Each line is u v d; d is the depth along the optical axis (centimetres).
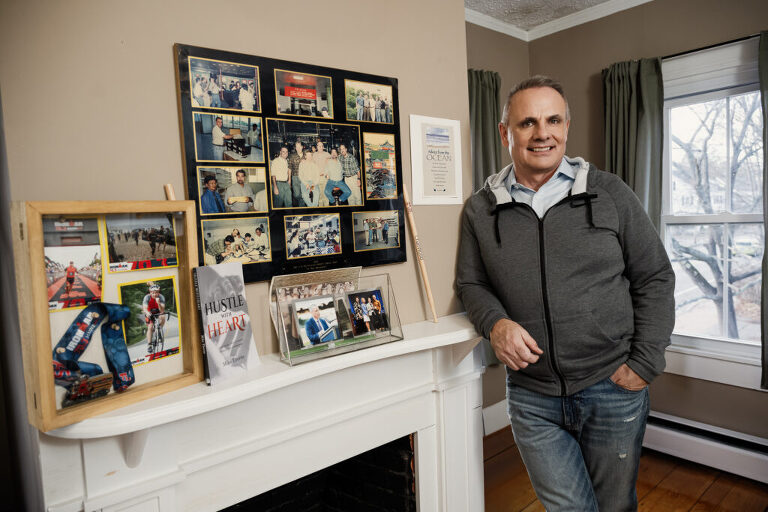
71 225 88
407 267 157
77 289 89
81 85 100
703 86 257
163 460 104
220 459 111
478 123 288
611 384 146
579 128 307
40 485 95
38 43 95
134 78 106
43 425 82
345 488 175
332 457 133
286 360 119
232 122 118
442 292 168
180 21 112
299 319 124
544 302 145
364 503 169
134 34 106
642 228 147
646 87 266
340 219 139
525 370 154
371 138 145
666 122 281
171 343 104
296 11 130
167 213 103
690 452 265
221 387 103
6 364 110
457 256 172
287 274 128
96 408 89
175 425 106
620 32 284
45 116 96
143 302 99
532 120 146
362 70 144
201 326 105
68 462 95
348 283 138
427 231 162
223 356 108
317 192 134
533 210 150
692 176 274
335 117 137
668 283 147
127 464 100
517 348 136
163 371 102
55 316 86
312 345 124
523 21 308
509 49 315
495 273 154
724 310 266
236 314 112
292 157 129
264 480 121
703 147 268
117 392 94
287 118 128
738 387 253
